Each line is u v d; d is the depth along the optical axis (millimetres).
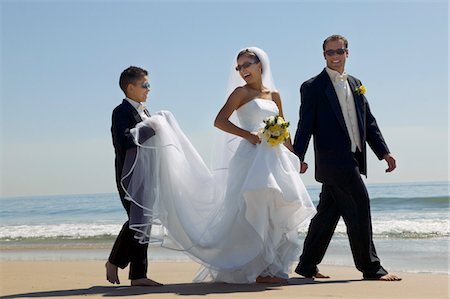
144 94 6449
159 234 6270
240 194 6129
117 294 5848
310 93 6898
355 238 6766
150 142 6332
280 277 6328
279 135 6148
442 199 22281
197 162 6473
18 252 12125
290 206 6238
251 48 6598
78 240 14305
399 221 15617
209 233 6301
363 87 6906
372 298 5434
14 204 42250
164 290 6000
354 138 6875
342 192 6816
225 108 6406
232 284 6320
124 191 6355
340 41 6852
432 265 8359
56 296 5969
